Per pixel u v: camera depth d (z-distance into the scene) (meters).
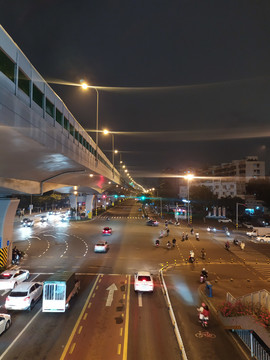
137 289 22.11
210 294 21.62
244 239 51.31
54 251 38.19
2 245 29.77
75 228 62.00
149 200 141.00
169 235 54.00
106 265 31.20
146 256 36.12
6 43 12.19
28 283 20.30
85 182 53.91
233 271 30.05
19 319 17.47
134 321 17.31
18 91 13.48
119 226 66.62
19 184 27.94
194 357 13.56
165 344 14.70
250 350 14.21
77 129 26.03
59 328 16.27
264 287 24.56
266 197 84.44
